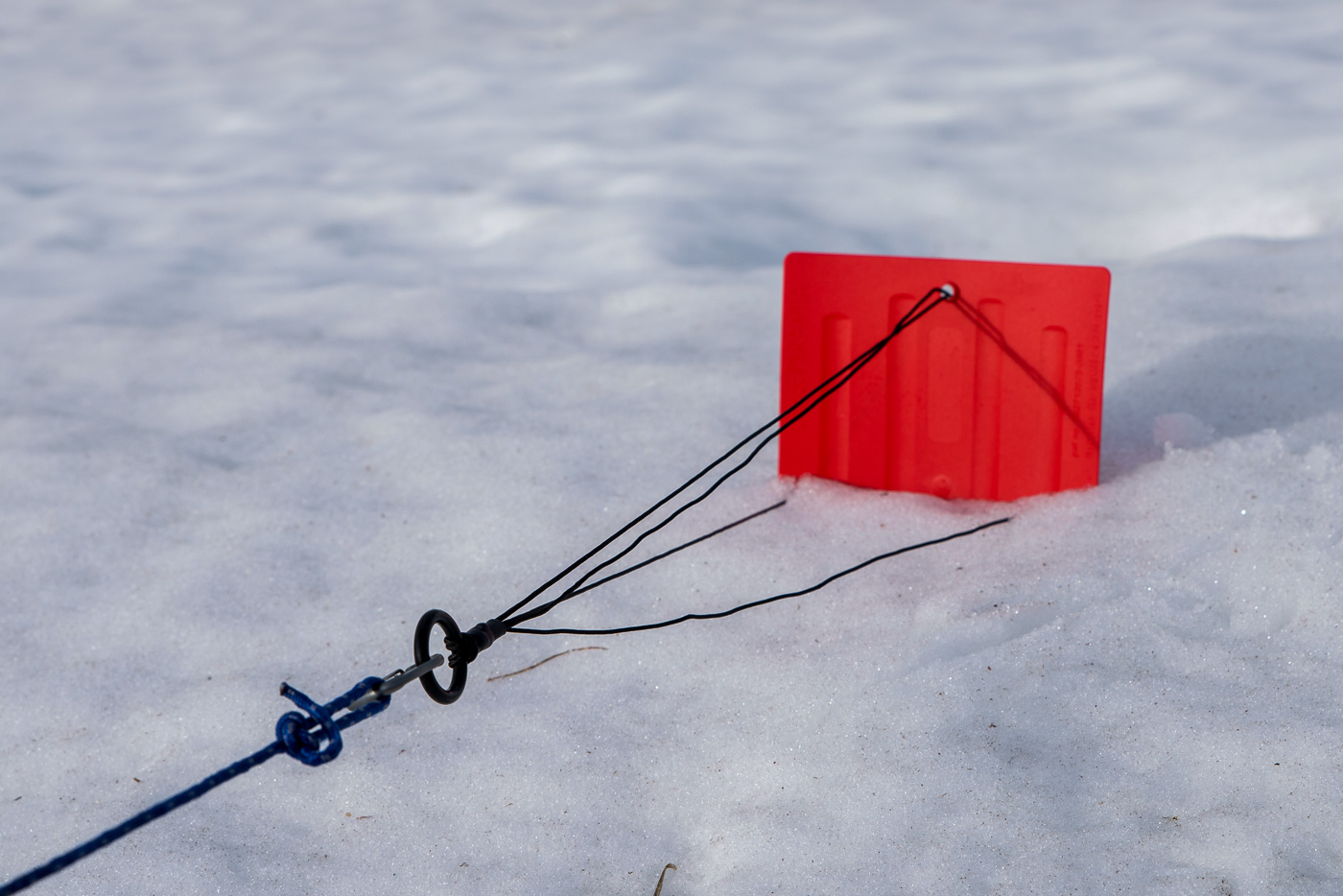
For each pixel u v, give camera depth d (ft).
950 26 19.33
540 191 13.24
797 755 4.21
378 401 8.00
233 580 5.82
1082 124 13.85
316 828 4.15
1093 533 5.50
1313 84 14.05
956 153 13.34
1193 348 7.67
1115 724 4.17
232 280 11.09
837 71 17.31
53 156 15.98
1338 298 8.26
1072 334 5.65
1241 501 5.55
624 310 9.62
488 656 5.06
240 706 4.84
